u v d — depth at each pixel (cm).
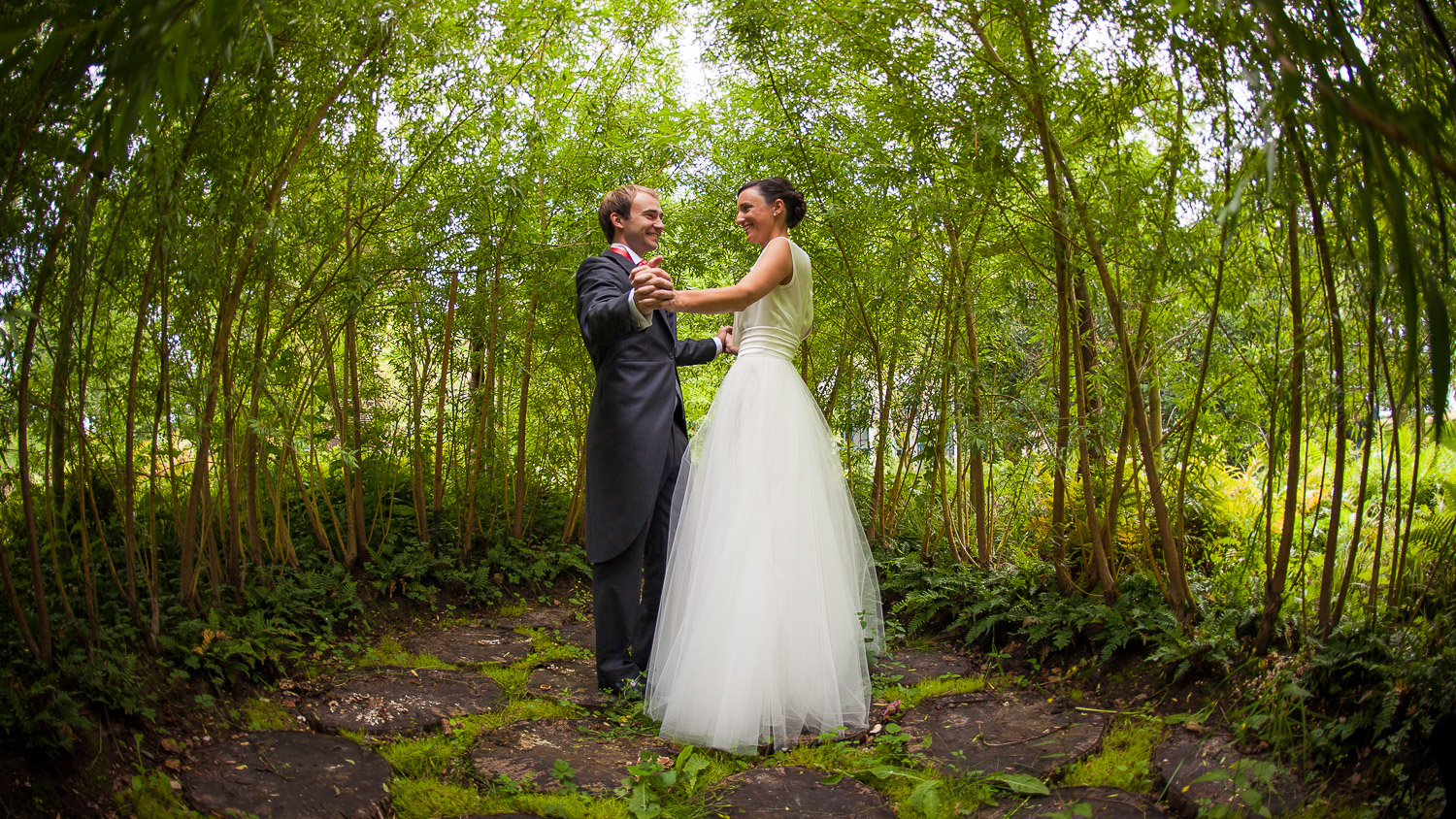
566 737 242
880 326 393
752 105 355
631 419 279
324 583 329
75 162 164
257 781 199
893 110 282
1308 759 190
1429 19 99
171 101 97
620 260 293
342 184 307
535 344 425
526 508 453
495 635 344
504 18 311
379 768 212
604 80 387
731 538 251
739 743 231
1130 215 236
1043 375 330
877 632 284
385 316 362
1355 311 204
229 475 288
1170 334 273
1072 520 310
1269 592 224
